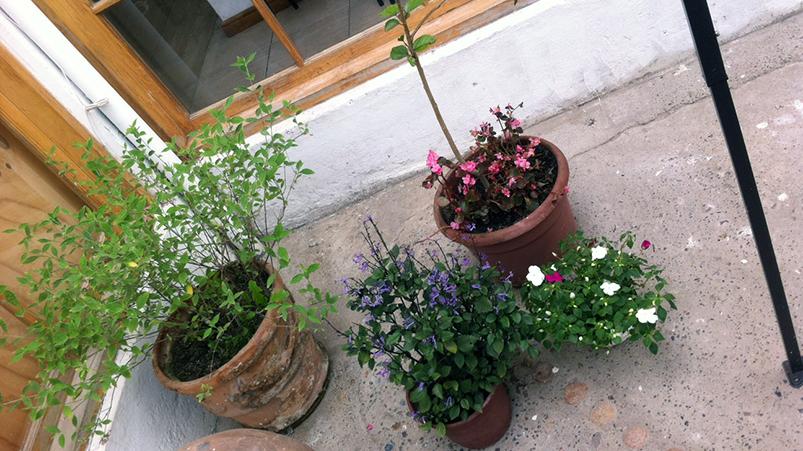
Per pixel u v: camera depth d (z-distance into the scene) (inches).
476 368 89.3
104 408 104.6
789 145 108.0
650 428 88.6
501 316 87.9
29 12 111.2
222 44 125.2
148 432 107.5
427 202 133.4
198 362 107.9
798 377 83.4
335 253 134.5
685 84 125.3
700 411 87.4
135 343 113.2
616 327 88.7
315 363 112.4
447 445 99.1
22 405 99.6
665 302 99.0
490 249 100.7
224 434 81.0
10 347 101.3
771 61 121.1
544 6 120.1
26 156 115.6
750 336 90.8
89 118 121.9
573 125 130.6
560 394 96.8
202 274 126.3
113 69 121.3
